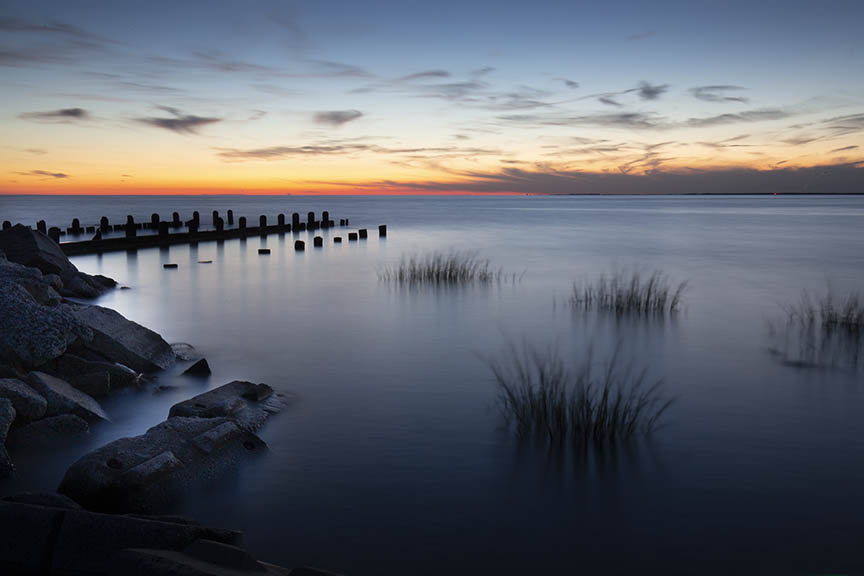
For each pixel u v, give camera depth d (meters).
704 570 5.04
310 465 6.86
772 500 6.14
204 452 6.62
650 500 6.13
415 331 13.76
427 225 62.44
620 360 11.37
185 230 52.84
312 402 8.98
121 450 6.23
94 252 30.39
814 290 19.86
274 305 17.00
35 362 8.69
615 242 40.25
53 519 4.66
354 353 11.84
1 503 4.82
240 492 6.23
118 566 4.14
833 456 7.12
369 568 5.04
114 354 9.89
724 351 11.95
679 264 27.45
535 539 5.47
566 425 7.80
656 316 15.42
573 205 175.62
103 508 5.73
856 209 122.00
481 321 14.87
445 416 8.36
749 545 5.39
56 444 7.16
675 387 9.71
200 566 4.13
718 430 7.87
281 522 5.69
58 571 4.46
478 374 10.42
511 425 8.01
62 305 10.39
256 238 40.47
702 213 98.62
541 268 25.89
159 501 5.88
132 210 115.19
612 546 5.38
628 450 7.25
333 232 49.47
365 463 6.91
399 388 9.65
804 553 5.27
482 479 6.55
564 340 12.91
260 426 7.97
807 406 8.79
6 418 6.71
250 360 11.27
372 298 18.12
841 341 12.66
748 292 19.42
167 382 9.75
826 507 6.00
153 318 15.12
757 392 9.45
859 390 9.53
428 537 5.49
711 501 6.12
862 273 24.20
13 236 18.83
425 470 6.75
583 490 6.32
